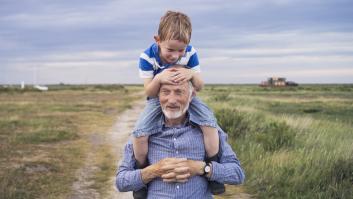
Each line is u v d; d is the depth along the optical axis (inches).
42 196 333.4
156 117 118.6
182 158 113.9
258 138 484.1
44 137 643.5
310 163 362.6
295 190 314.0
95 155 522.0
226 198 313.0
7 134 679.7
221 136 123.0
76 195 339.6
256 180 340.8
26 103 1715.1
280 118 711.7
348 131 633.0
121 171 119.4
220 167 115.9
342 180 327.6
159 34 115.9
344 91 3976.4
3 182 354.9
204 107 121.1
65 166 446.6
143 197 121.4
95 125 898.7
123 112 1341.0
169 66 122.1
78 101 2014.0
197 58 126.6
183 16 115.5
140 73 125.3
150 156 118.9
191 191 115.5
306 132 548.4
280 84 6437.0
